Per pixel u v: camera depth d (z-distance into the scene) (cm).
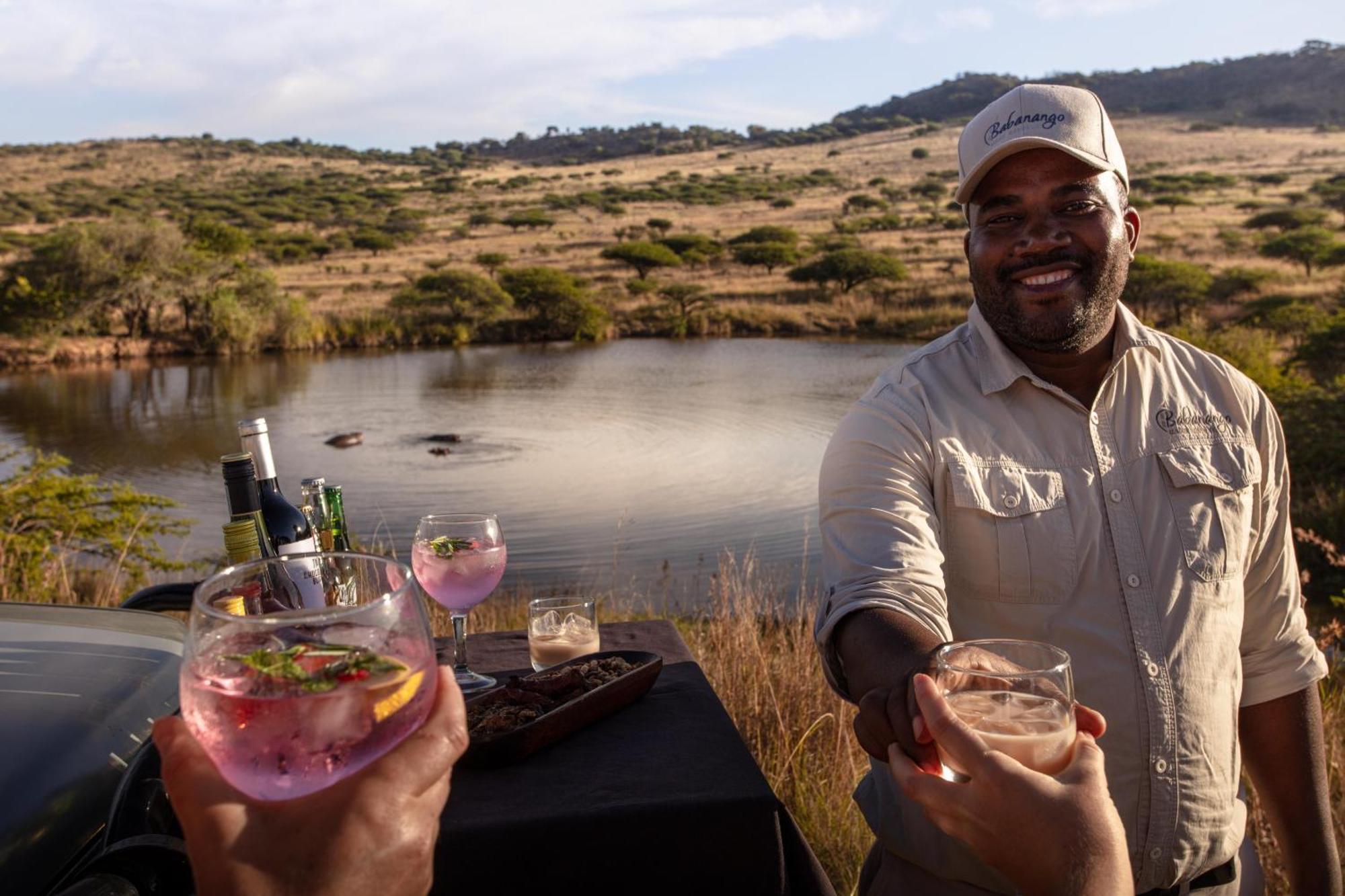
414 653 80
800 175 14462
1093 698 152
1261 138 15638
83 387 3319
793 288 5809
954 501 154
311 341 4519
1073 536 153
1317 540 391
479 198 13638
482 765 157
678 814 144
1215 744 154
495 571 194
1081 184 155
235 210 12481
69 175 17200
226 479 165
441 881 138
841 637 135
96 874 119
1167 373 163
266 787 74
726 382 3164
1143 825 151
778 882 148
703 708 180
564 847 140
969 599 157
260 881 70
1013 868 87
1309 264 4834
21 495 818
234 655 76
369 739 75
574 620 206
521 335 4831
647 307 5281
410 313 4922
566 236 9425
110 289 4184
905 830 153
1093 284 155
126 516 860
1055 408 158
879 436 153
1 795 132
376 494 1733
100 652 170
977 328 164
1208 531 156
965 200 164
